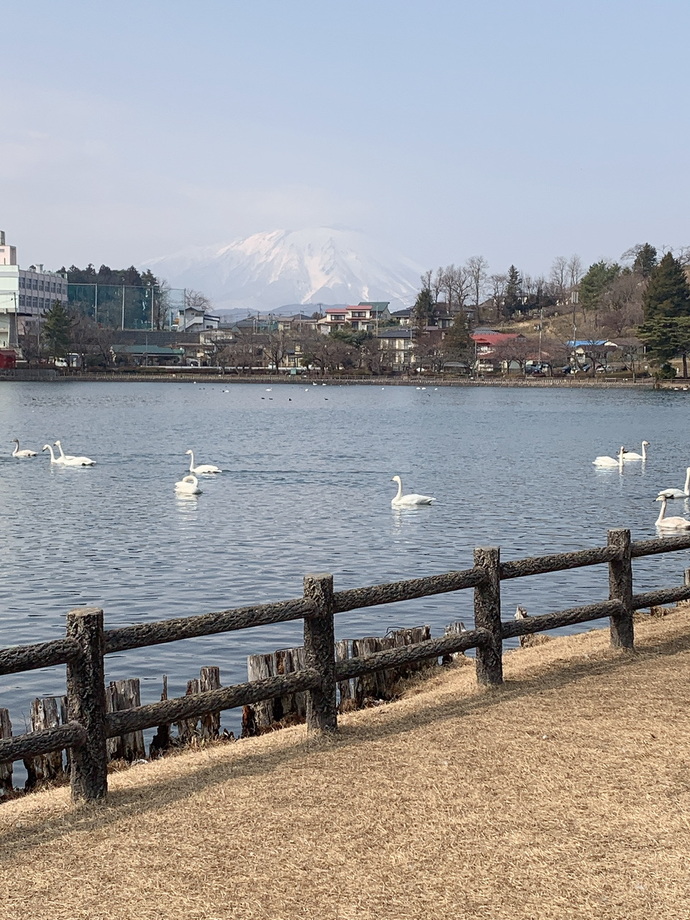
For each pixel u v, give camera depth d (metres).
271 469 54.53
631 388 175.25
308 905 6.19
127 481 48.31
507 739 9.12
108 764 10.62
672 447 71.88
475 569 10.64
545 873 6.55
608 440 77.44
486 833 7.15
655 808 7.53
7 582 24.92
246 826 7.33
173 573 26.19
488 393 166.25
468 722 9.64
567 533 33.38
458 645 10.38
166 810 7.67
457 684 11.55
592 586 23.77
